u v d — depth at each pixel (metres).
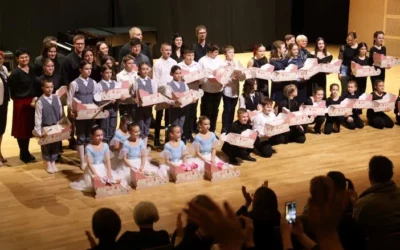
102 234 3.80
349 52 9.14
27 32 12.20
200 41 8.33
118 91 7.03
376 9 14.10
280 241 3.68
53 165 6.97
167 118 8.15
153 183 6.57
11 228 5.61
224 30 14.55
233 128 7.27
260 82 8.33
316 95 8.24
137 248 4.05
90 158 6.47
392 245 3.79
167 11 13.72
